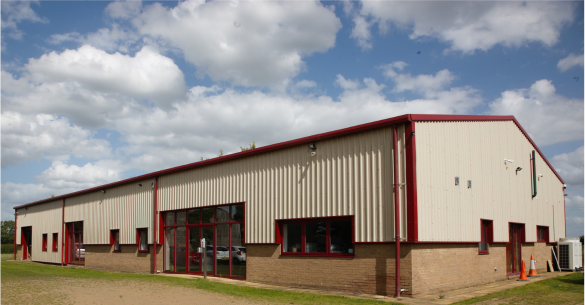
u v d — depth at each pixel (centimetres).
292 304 1168
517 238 1884
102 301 1191
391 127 1353
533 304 1115
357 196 1402
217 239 1908
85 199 2956
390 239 1298
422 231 1281
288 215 1600
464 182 1521
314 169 1542
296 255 1558
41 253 3447
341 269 1414
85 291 1372
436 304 1130
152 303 1180
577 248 2170
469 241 1495
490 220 1641
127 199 2519
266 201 1694
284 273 1588
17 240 3931
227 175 1892
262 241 1680
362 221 1377
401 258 1273
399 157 1326
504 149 1831
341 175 1457
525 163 2002
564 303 1120
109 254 2620
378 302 1169
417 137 1333
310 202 1537
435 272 1324
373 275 1327
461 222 1469
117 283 1608
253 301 1220
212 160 1953
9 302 1137
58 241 3189
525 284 1519
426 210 1312
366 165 1394
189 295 1322
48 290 1373
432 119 1384
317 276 1480
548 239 2159
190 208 2067
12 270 2292
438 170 1398
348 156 1448
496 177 1739
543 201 2153
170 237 2175
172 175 2211
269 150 1700
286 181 1631
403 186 1301
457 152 1507
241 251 1784
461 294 1307
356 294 1341
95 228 2798
